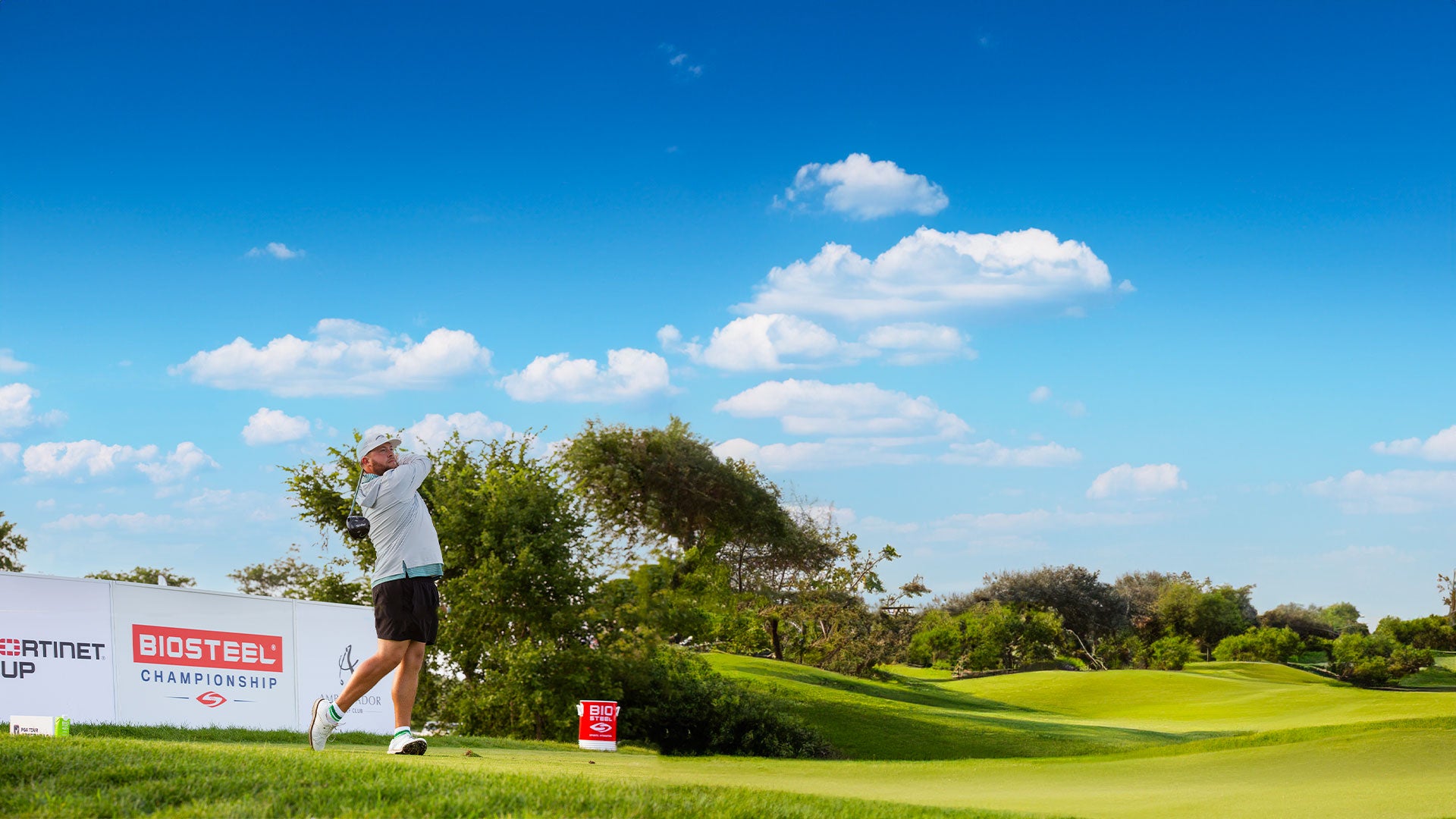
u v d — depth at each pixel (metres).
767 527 51.22
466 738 14.00
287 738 13.07
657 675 24.28
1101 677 56.97
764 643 59.47
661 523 50.66
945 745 28.31
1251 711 42.28
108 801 4.52
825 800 5.44
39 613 12.19
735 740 23.91
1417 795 5.82
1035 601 88.94
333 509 25.41
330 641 15.74
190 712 13.71
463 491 24.45
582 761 8.52
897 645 56.47
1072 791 7.06
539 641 23.33
